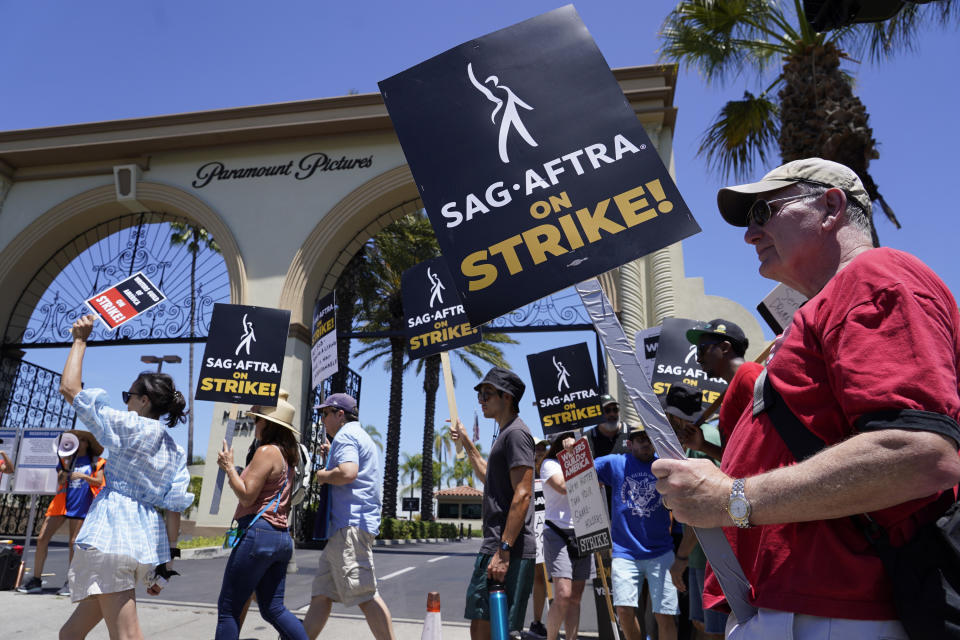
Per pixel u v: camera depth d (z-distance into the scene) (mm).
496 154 1556
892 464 886
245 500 3482
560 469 4609
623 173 1481
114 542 2717
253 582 3422
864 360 977
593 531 3629
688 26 9312
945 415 898
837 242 1271
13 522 15617
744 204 1415
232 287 13680
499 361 26203
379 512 3979
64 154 15039
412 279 5402
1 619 5137
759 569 1132
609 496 4320
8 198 15234
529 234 1472
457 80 1639
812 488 951
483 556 3256
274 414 3820
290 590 7305
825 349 1078
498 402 3525
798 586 1053
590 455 3721
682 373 4734
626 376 1232
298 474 4156
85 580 2697
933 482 883
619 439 5668
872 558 1003
